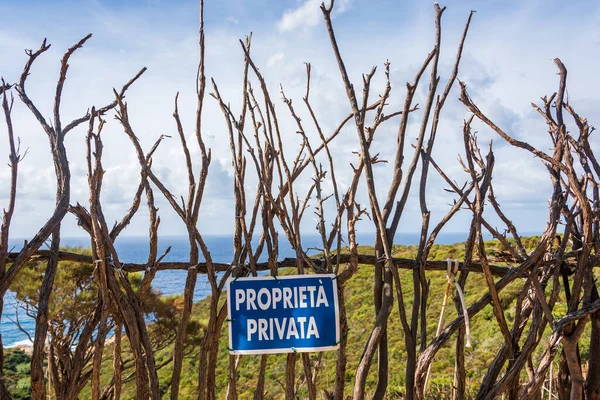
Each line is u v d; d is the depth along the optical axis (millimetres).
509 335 2512
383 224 2361
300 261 2367
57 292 4762
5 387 2223
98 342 2188
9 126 2266
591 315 2635
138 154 2332
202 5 2354
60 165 2416
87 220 2291
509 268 2633
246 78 2514
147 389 2268
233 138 2445
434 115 2600
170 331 6020
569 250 2979
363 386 2240
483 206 2426
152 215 2344
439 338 2342
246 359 8484
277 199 2520
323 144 2387
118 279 2490
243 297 2334
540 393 2797
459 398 2473
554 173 2795
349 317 10008
